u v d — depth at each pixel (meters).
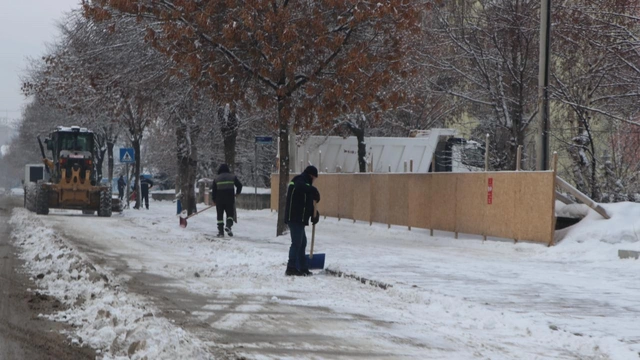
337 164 45.28
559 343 10.94
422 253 23.95
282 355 9.80
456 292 15.46
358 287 16.67
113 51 36.31
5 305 13.27
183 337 9.86
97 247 25.25
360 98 29.06
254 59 29.14
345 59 28.73
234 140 40.50
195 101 36.50
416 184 31.98
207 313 12.98
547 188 24.17
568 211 26.19
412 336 11.27
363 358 9.76
